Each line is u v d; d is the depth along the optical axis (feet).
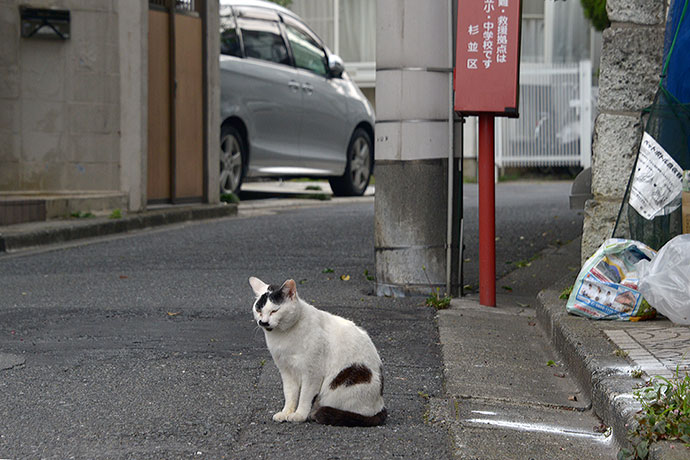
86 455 12.12
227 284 24.62
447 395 15.23
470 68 21.33
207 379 15.72
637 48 21.30
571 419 14.38
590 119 68.33
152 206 38.91
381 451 12.42
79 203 36.01
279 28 45.52
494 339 19.08
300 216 40.40
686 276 17.84
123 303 22.06
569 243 31.83
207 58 40.86
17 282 24.89
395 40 22.77
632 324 18.19
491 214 22.27
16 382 15.49
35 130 37.04
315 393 13.26
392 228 23.17
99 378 15.74
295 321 12.85
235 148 43.09
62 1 36.76
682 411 11.86
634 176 20.52
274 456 12.16
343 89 49.60
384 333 19.26
